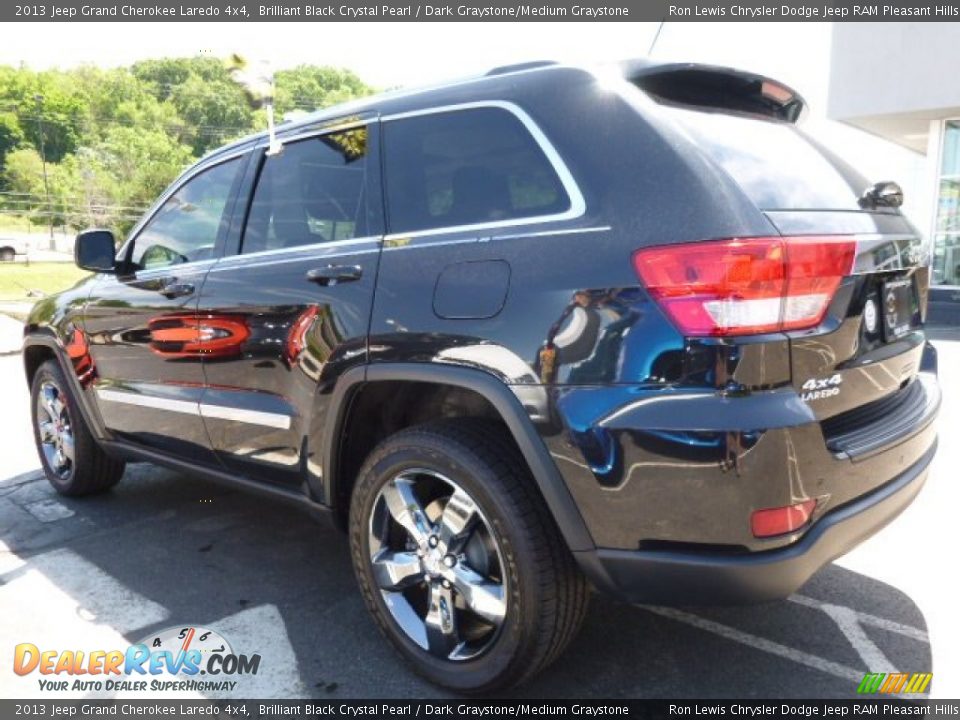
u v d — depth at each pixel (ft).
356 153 8.89
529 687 7.79
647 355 6.15
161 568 10.78
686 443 5.98
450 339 7.20
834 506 6.55
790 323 6.15
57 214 293.64
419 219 8.09
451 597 7.64
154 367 11.10
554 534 6.92
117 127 339.16
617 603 9.46
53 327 13.21
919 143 47.26
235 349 9.66
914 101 35.96
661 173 6.51
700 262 5.98
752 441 5.88
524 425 6.71
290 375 8.90
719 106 8.00
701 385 5.99
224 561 11.00
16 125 352.28
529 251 6.91
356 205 8.74
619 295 6.30
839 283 6.51
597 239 6.55
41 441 14.34
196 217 11.10
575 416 6.43
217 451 10.34
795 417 6.05
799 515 6.17
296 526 12.33
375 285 7.98
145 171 317.42
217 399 10.04
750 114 8.29
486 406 8.18
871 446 6.81
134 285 11.54
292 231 9.54
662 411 6.07
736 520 6.02
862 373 7.02
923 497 12.78
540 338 6.64
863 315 7.00
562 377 6.51
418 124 8.38
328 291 8.43
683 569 6.25
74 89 372.58
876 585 9.80
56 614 9.50
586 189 6.82
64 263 167.53
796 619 9.00
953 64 34.71
